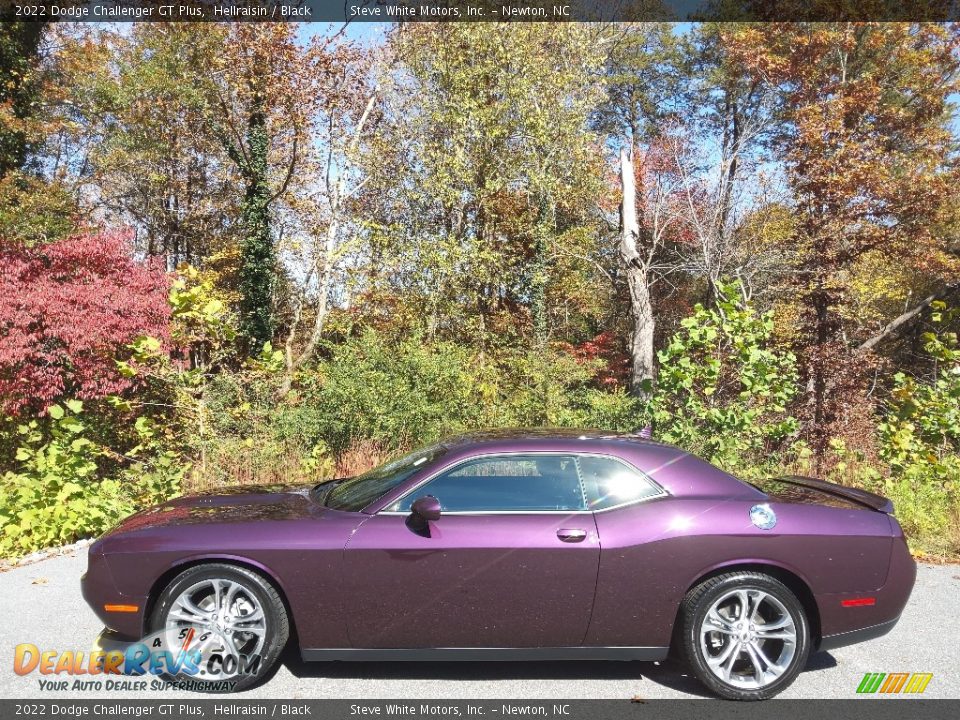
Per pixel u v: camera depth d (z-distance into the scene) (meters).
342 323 21.61
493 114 18.58
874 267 19.58
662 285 26.36
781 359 8.50
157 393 10.80
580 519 3.82
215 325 8.94
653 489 3.96
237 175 23.50
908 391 9.62
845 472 9.50
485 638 3.76
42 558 6.25
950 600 5.33
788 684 3.77
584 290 24.58
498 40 18.30
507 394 12.91
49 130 21.02
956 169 19.39
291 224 23.86
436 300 19.02
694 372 8.23
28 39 20.86
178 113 22.06
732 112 28.11
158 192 23.95
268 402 10.26
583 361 20.77
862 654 4.34
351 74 20.61
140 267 11.70
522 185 19.27
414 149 20.50
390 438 10.62
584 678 3.98
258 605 3.76
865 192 18.88
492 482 3.94
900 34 19.97
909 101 21.28
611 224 23.14
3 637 4.41
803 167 19.36
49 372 10.36
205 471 8.81
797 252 18.56
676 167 23.14
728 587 3.77
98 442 10.47
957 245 21.27
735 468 8.09
